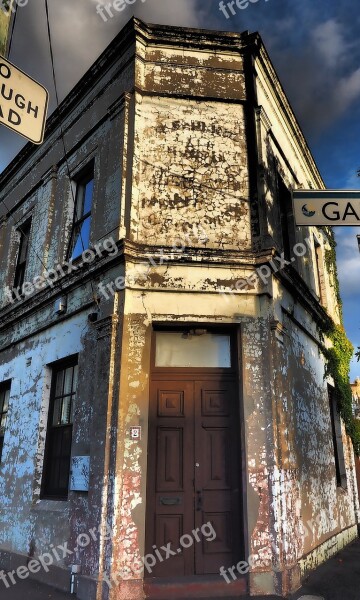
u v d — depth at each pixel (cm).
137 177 766
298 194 650
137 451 638
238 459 679
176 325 714
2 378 1034
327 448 977
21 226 1152
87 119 934
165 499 654
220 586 611
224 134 822
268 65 906
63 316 827
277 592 607
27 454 849
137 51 836
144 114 809
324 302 1183
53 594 634
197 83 842
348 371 1241
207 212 770
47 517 734
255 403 676
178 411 693
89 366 733
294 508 675
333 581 682
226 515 659
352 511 1114
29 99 410
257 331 710
